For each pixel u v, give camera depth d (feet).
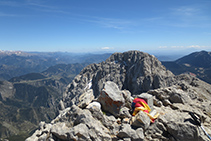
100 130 46.06
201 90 114.93
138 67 346.33
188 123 48.16
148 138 47.70
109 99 55.98
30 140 45.16
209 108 72.33
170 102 75.15
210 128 53.36
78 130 43.27
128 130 45.60
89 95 63.93
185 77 260.01
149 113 56.75
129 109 61.57
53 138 44.73
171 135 49.14
